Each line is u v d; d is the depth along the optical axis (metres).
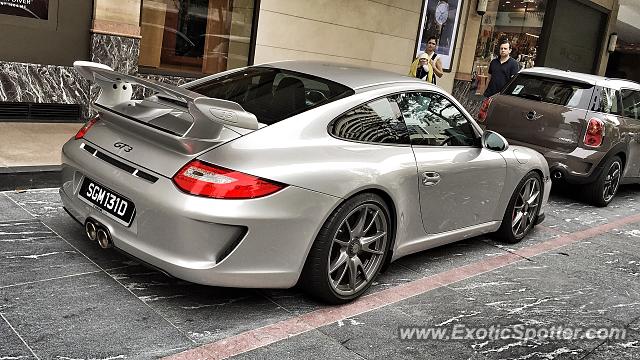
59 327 2.92
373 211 3.62
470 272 4.57
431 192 4.05
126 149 3.27
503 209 5.09
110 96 3.58
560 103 7.21
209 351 2.91
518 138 7.41
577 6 17.30
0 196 4.58
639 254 5.70
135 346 2.86
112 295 3.32
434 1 12.52
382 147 3.72
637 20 21.50
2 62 6.82
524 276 4.66
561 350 3.49
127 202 3.17
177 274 3.03
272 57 9.77
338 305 3.63
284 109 3.50
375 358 3.10
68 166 3.57
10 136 6.30
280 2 9.56
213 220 2.93
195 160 3.02
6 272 3.40
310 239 3.25
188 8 8.57
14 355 2.64
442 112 4.34
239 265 3.06
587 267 5.09
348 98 3.64
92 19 7.43
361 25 11.00
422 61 10.66
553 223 6.47
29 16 6.94
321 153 3.33
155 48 8.33
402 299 3.89
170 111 3.40
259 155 3.10
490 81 10.46
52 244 3.87
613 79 7.69
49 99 7.27
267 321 3.30
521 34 15.45
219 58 9.16
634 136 7.58
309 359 2.99
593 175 7.11
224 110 2.96
